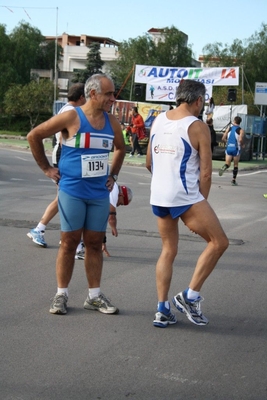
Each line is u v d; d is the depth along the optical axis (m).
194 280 5.36
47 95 49.59
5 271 7.06
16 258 7.70
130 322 5.45
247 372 4.44
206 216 5.13
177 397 3.98
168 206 5.16
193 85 5.14
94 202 5.44
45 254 7.96
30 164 21.81
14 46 56.44
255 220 11.43
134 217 11.18
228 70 30.47
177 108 5.23
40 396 3.91
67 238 5.48
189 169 5.13
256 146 33.56
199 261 5.33
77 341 4.92
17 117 53.47
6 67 55.28
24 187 15.11
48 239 8.90
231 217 11.67
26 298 6.04
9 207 11.78
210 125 24.52
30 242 8.65
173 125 5.12
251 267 7.70
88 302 5.73
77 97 7.17
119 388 4.08
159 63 57.28
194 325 5.45
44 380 4.16
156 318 5.35
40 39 59.16
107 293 6.31
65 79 58.69
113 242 8.91
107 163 5.46
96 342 4.92
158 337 5.10
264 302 6.23
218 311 5.89
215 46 57.41
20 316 5.49
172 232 5.36
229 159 18.55
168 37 57.62
